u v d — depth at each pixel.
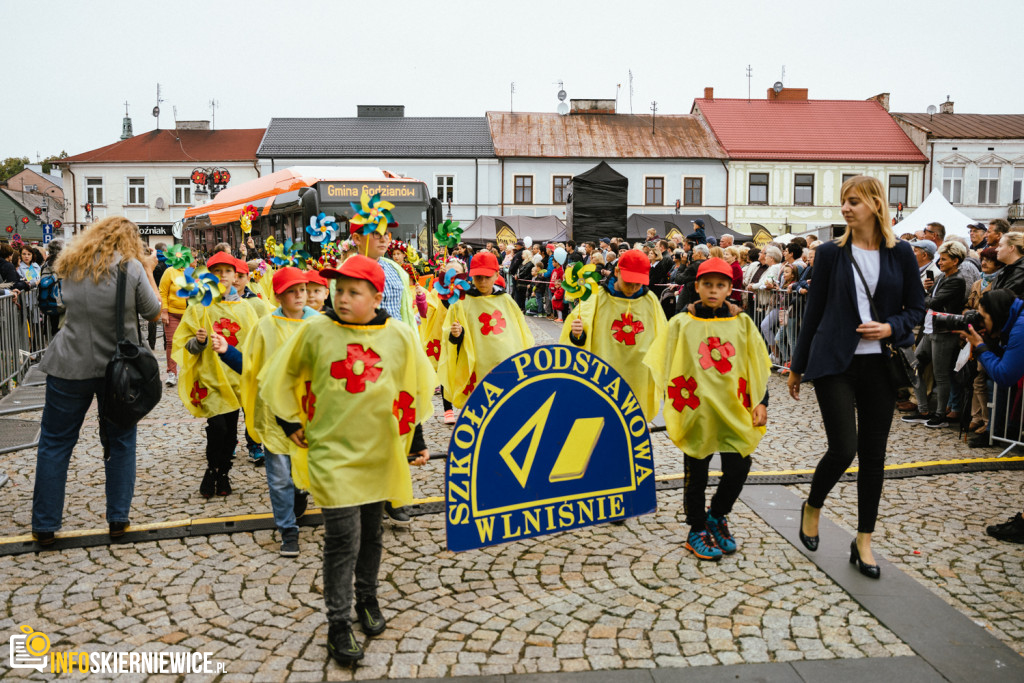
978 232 10.69
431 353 7.20
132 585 4.00
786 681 3.04
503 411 3.96
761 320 11.26
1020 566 4.10
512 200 37.84
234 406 5.40
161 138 41.41
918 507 5.00
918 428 7.29
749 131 39.38
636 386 5.17
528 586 3.94
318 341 3.28
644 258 5.05
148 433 7.41
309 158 38.00
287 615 3.67
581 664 3.20
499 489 3.97
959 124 39.59
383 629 3.48
